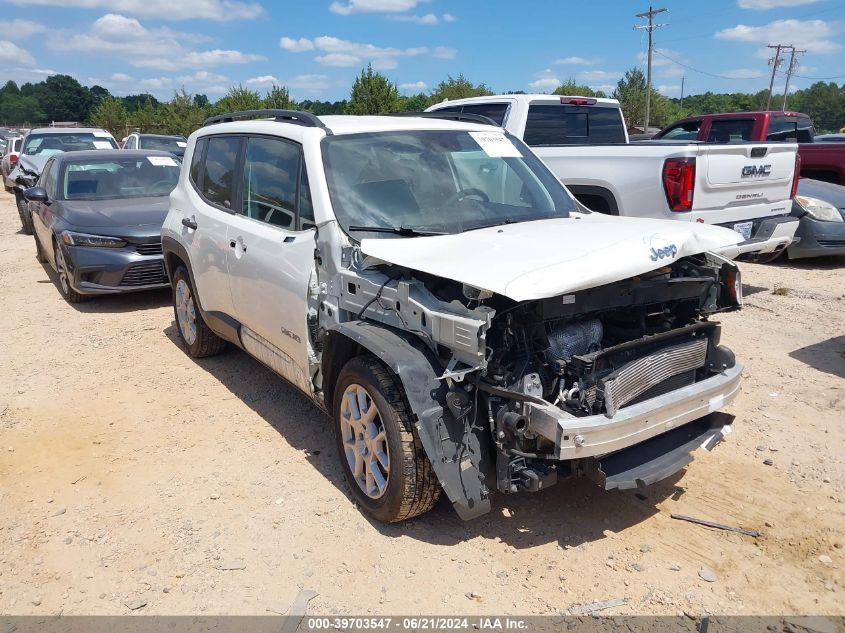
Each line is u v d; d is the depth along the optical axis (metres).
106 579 3.19
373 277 3.52
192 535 3.50
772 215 7.21
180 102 44.62
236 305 4.84
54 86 118.38
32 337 6.91
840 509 3.63
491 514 3.63
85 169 9.20
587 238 3.39
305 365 4.05
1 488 3.99
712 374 3.65
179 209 5.81
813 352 5.93
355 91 36.78
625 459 3.35
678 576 3.14
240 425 4.75
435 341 3.13
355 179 4.00
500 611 2.94
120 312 7.84
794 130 11.89
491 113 8.68
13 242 13.06
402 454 3.21
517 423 2.95
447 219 3.95
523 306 3.09
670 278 3.52
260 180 4.62
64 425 4.80
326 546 3.39
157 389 5.43
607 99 8.98
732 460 4.16
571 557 3.28
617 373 3.05
